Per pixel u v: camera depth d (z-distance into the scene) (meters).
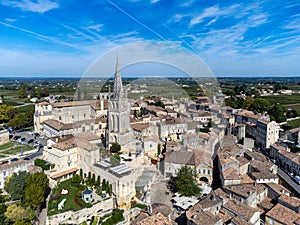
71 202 39.22
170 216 37.12
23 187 41.41
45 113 91.25
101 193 38.25
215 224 32.94
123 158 37.38
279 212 36.50
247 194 40.84
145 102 76.81
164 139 54.22
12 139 82.94
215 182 49.56
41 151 69.38
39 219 38.12
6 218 35.22
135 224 31.86
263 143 78.75
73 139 50.50
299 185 52.44
